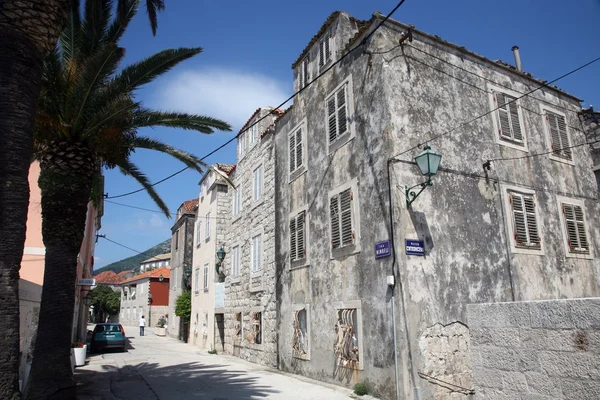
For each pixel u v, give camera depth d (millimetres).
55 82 9633
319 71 13875
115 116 10180
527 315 4590
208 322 23953
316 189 13375
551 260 11914
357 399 9727
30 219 15672
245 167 20812
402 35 11195
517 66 14492
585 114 14688
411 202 9852
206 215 26516
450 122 11164
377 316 9992
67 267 9445
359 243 10953
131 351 23094
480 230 10758
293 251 14484
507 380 4672
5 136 6113
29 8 6531
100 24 10859
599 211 13930
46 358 8797
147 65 10477
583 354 4090
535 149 12852
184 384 12062
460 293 9953
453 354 9469
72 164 9820
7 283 5840
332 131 12734
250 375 13578
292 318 14117
